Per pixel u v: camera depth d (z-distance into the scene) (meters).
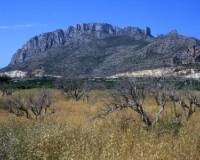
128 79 16.73
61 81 59.25
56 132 11.37
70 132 12.20
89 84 52.69
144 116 15.46
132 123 15.20
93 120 16.45
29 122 17.75
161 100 17.41
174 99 19.12
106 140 11.01
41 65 189.62
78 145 10.01
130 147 10.23
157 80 19.06
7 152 9.68
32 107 27.36
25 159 9.49
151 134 12.33
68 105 40.69
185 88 19.77
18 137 11.66
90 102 44.12
